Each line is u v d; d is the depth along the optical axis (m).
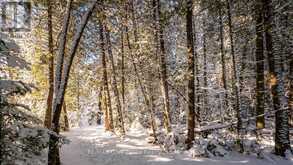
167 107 20.59
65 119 29.66
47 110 18.73
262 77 22.92
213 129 20.64
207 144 18.44
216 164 16.97
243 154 18.64
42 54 21.11
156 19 19.70
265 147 19.81
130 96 33.91
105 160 17.72
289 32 23.72
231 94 25.94
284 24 23.80
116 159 17.89
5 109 8.73
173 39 28.59
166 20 20.42
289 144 18.86
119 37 27.22
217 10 22.77
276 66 19.73
